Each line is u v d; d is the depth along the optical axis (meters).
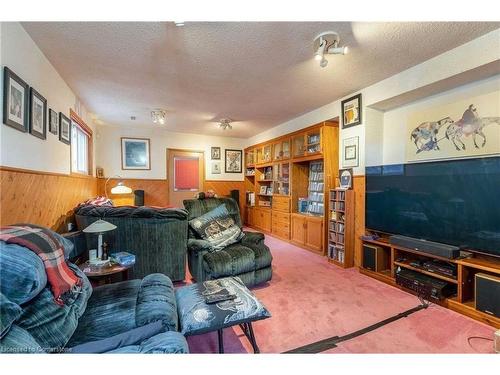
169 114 4.44
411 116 2.90
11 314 0.89
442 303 2.24
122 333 1.19
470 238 2.14
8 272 0.99
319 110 4.00
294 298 2.41
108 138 5.33
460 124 2.45
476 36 2.06
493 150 2.21
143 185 5.66
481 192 2.07
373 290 2.60
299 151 4.58
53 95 2.57
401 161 3.12
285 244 4.68
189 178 6.18
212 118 4.70
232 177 6.68
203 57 2.39
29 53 2.02
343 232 3.38
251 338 1.56
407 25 1.90
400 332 1.85
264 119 4.75
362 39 2.09
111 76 2.82
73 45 2.17
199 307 1.47
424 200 2.49
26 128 1.93
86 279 1.60
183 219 2.75
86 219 2.65
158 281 1.74
